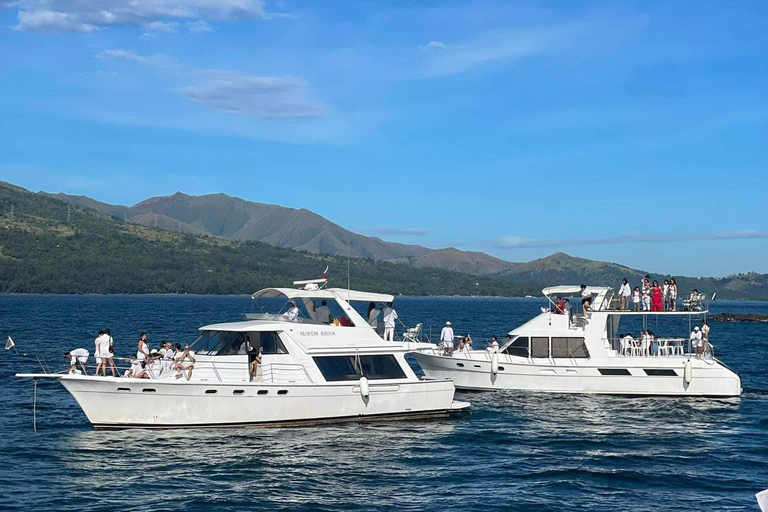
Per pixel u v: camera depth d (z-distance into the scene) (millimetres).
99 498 19250
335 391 27188
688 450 25438
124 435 25047
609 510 18969
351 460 23188
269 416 26312
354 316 29141
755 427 29172
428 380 29172
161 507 18688
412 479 21500
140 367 26719
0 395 33844
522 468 22875
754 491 20734
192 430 25594
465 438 26438
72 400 32656
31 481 20516
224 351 26938
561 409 32125
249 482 20750
